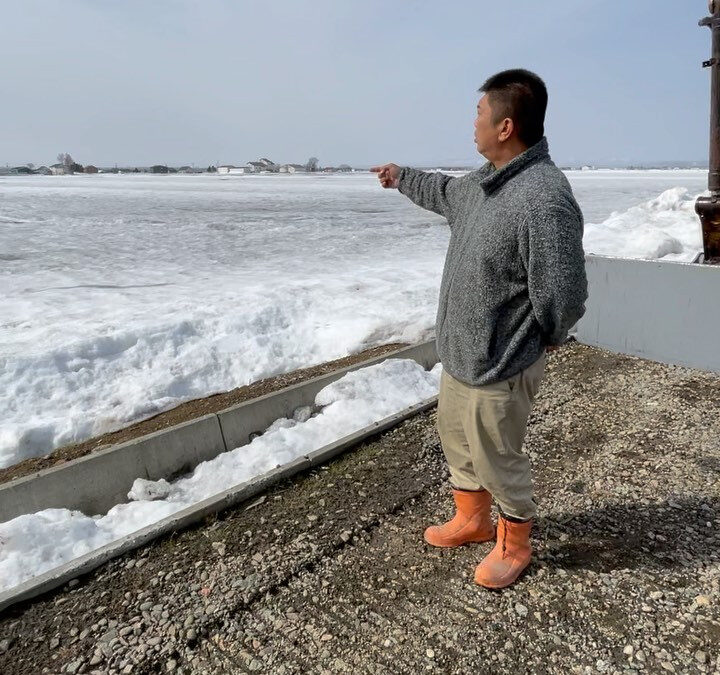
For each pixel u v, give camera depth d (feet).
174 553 9.23
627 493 10.48
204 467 12.21
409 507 10.43
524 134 6.86
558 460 11.78
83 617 7.97
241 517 10.17
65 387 16.20
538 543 9.20
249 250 42.55
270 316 22.34
